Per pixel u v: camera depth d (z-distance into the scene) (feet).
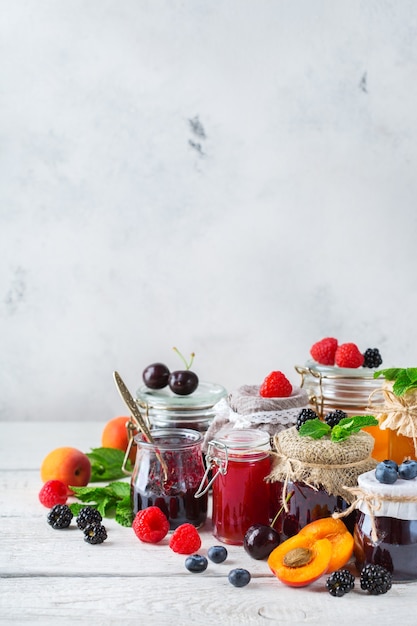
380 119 8.18
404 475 4.66
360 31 8.07
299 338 8.49
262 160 8.23
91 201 8.32
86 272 8.42
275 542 4.90
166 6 8.05
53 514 5.50
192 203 8.30
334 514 4.70
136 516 5.28
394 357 8.50
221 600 4.43
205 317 8.47
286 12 8.05
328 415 5.17
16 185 8.31
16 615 4.26
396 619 4.22
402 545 4.56
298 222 8.31
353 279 8.39
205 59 8.11
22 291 8.46
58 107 8.20
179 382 6.07
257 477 5.17
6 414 8.64
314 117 8.18
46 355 8.56
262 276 8.39
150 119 8.20
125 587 4.58
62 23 8.09
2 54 8.14
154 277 8.42
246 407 5.62
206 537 5.35
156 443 5.53
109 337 8.52
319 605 4.37
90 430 8.02
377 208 8.29
